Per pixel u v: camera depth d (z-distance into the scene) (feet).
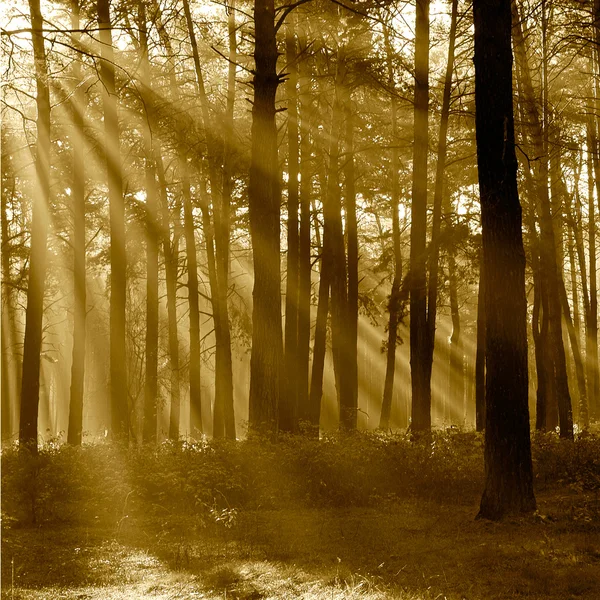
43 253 57.93
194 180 80.59
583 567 23.59
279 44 69.82
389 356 94.89
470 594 21.06
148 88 69.05
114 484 39.70
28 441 55.77
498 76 33.78
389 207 90.68
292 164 69.87
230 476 40.65
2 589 23.90
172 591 23.41
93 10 61.98
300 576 24.12
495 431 33.24
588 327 117.80
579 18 61.82
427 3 60.85
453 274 65.72
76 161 64.23
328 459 42.04
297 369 70.90
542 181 69.26
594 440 53.78
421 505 37.99
